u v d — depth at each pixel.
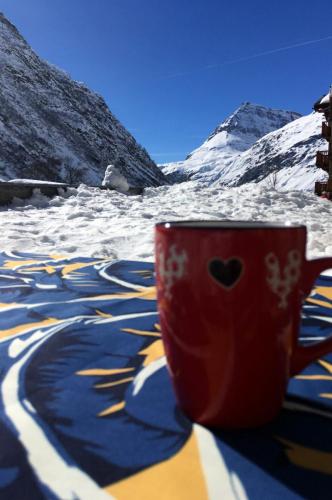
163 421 0.22
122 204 1.90
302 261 0.21
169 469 0.18
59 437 0.20
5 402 0.24
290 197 2.38
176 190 2.70
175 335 0.20
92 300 0.46
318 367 0.28
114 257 0.81
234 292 0.19
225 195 2.40
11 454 0.19
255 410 0.20
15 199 1.78
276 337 0.20
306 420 0.22
